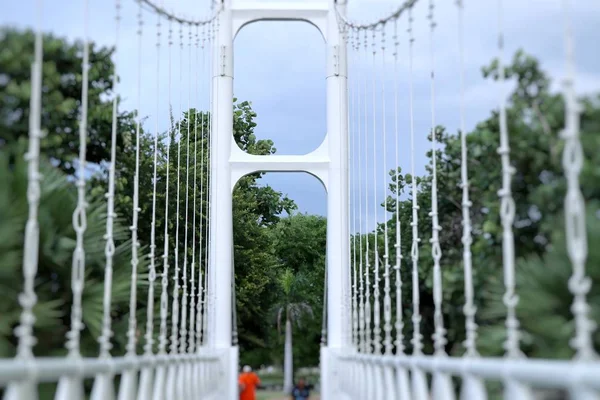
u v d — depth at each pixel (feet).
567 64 16.49
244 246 92.32
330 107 54.49
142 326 38.04
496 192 28.50
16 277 25.29
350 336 47.24
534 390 15.53
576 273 15.87
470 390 18.48
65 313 30.17
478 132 29.04
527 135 23.20
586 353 15.48
